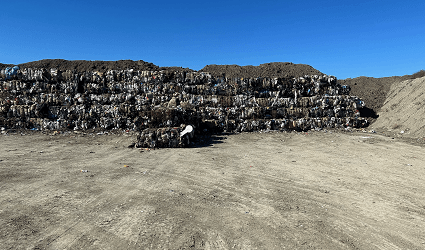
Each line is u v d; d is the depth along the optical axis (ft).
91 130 75.25
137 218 22.31
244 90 94.53
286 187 31.48
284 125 87.61
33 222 21.13
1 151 49.32
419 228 21.08
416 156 48.75
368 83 120.16
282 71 115.14
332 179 34.76
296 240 19.06
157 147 58.54
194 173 37.47
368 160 46.11
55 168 38.65
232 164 43.29
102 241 18.47
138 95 85.51
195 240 18.85
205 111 86.28
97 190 29.30
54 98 80.59
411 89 96.68
